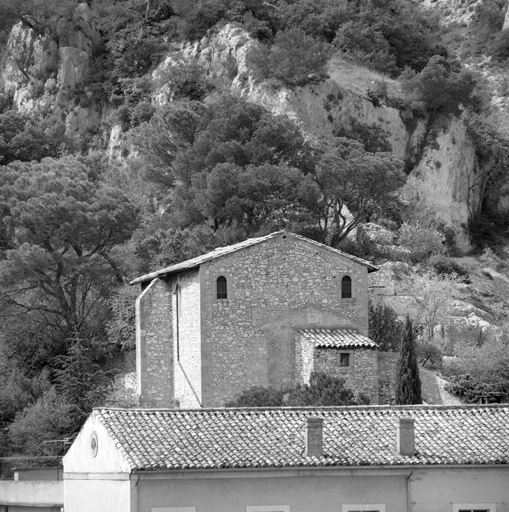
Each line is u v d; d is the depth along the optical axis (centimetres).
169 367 12825
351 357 11994
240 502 8038
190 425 8419
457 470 8294
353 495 8175
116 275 15112
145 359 12781
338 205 16962
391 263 16862
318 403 11056
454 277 18138
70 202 14750
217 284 12119
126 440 8181
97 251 15275
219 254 12125
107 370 14162
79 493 8750
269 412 8625
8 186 15250
